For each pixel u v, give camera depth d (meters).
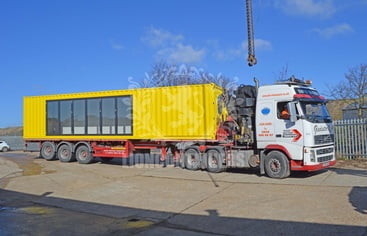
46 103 21.17
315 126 13.23
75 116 20.17
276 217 8.31
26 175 16.05
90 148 19.83
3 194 12.15
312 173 14.52
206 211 9.23
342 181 12.31
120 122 18.70
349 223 7.54
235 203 9.89
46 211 9.77
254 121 14.91
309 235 6.93
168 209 9.63
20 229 7.95
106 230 7.84
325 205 9.12
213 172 15.80
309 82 14.63
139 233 7.55
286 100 13.41
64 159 20.75
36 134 21.48
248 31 15.82
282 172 13.46
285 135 13.40
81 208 10.06
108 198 11.27
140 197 11.23
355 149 18.20
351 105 30.91
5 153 33.06
